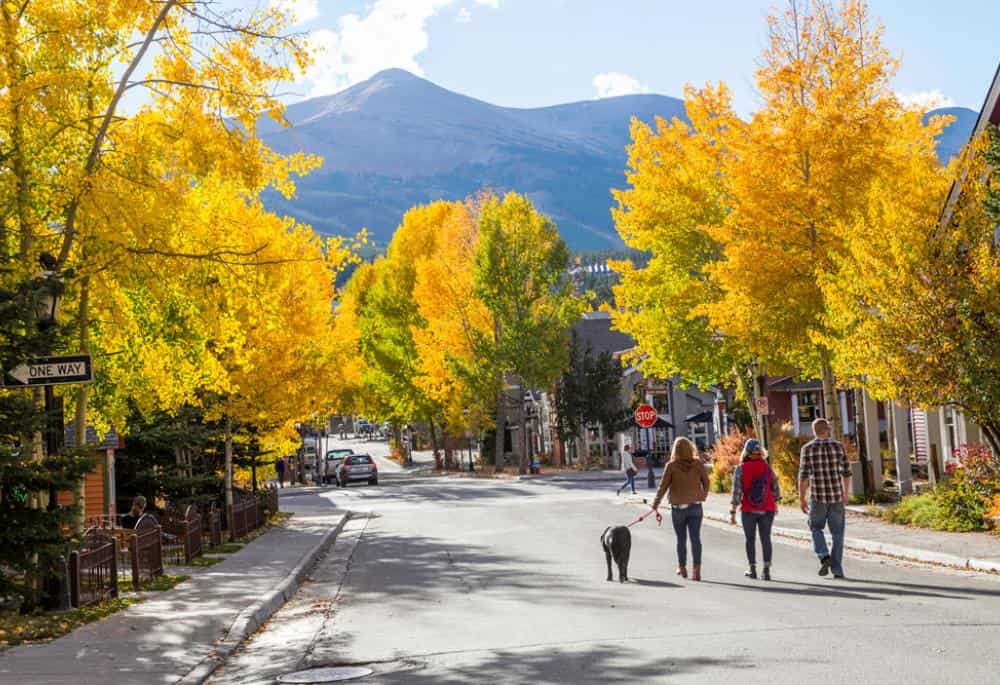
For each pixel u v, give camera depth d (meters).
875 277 19.34
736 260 25.58
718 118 26.61
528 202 60.34
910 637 9.96
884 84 25.67
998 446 19.86
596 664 9.46
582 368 63.25
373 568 20.17
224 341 18.23
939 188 24.52
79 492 14.43
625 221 33.41
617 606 13.22
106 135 15.36
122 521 27.42
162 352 18.36
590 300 62.28
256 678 10.13
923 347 18.88
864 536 19.36
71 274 14.95
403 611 14.03
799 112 25.11
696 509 15.76
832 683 8.12
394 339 72.06
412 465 90.81
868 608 11.95
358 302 85.19
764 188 25.55
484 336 61.00
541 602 14.02
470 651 10.59
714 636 10.57
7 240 14.91
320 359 31.30
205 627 12.97
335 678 9.77
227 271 16.12
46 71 15.03
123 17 15.46
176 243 15.92
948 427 28.95
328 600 15.89
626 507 33.19
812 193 24.97
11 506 13.42
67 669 10.43
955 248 19.14
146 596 16.00
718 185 32.28
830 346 21.67
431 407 72.25
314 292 29.03
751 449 15.41
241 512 27.42
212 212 17.05
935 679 8.11
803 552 18.78
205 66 15.63
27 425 13.30
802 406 49.84
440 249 63.44
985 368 18.52
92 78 15.07
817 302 25.39
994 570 14.70
